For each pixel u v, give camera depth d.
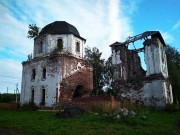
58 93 22.75
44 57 25.05
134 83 22.39
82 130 10.12
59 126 11.16
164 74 22.45
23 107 23.64
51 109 22.33
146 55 22.44
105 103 17.91
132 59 24.67
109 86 35.34
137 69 24.38
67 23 26.80
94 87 34.47
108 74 35.94
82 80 25.67
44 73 25.23
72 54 25.16
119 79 23.44
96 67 35.50
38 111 20.47
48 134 9.51
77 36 26.44
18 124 12.19
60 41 25.70
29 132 10.12
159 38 22.92
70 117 14.52
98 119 12.88
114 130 10.15
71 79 24.25
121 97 22.75
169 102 20.97
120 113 13.88
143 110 18.31
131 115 13.70
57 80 23.25
